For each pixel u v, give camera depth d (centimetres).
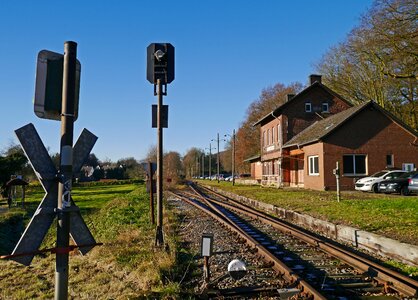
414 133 2808
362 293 591
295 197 2173
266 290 597
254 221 1469
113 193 4031
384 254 845
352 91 4409
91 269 837
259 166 5022
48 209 318
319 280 659
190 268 757
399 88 3756
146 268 732
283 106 3659
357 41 3241
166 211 1780
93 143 346
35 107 315
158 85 914
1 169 3534
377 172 2612
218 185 4919
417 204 1440
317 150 2858
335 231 1086
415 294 561
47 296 697
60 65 329
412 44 2370
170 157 9288
